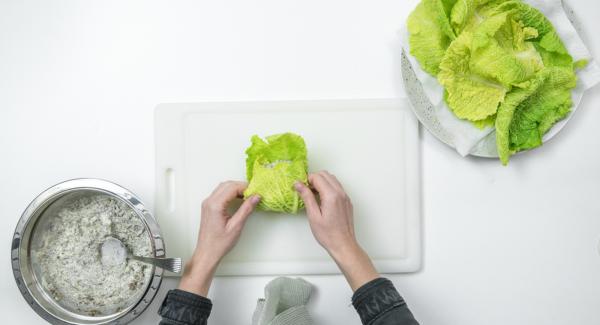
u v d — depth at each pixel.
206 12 0.88
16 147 0.89
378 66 0.88
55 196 0.78
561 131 0.88
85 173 0.88
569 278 0.88
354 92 0.88
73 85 0.89
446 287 0.88
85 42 0.89
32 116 0.89
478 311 0.88
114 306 0.83
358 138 0.87
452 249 0.88
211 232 0.79
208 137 0.87
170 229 0.87
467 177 0.88
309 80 0.88
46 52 0.89
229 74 0.88
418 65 0.81
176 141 0.87
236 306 0.88
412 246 0.87
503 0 0.80
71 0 0.88
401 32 0.81
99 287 0.83
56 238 0.83
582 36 0.83
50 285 0.83
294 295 0.84
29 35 0.89
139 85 0.88
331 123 0.87
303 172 0.78
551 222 0.88
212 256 0.78
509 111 0.77
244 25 0.88
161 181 0.87
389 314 0.68
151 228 0.78
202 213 0.80
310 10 0.88
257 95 0.88
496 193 0.88
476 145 0.82
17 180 0.89
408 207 0.87
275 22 0.88
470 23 0.79
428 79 0.81
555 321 0.88
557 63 0.80
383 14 0.88
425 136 0.88
